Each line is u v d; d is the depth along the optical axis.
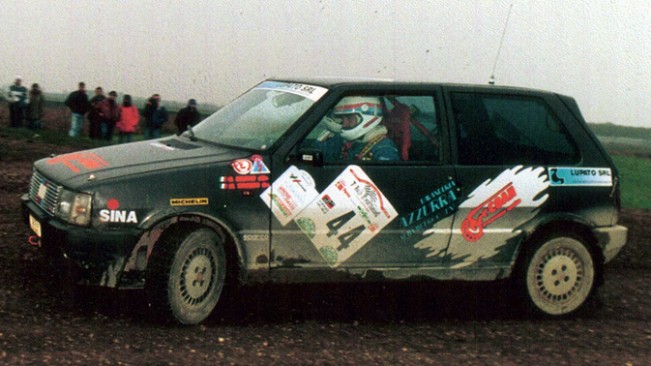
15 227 8.32
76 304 6.00
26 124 22.41
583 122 6.95
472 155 6.52
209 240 5.79
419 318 6.56
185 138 6.59
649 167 25.91
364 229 6.15
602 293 7.69
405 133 6.38
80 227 5.55
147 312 5.99
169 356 5.12
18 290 6.18
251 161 5.93
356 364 5.28
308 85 6.50
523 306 6.73
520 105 6.82
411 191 6.25
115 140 21.62
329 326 6.12
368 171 6.18
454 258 6.43
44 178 6.05
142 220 5.59
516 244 6.57
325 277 6.14
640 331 6.53
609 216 6.86
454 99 6.60
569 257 6.78
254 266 5.95
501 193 6.51
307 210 6.00
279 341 5.63
